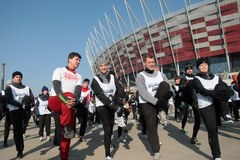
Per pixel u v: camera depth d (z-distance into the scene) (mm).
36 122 15609
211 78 4984
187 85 6352
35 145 7875
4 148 7613
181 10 63250
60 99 4242
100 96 5281
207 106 4777
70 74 4664
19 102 5871
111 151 6336
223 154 5391
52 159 5750
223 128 9305
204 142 6852
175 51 64438
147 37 70125
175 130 9461
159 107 5059
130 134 9188
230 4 57062
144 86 5344
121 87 5789
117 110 5137
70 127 4324
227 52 57594
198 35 61125
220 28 58719
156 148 5219
